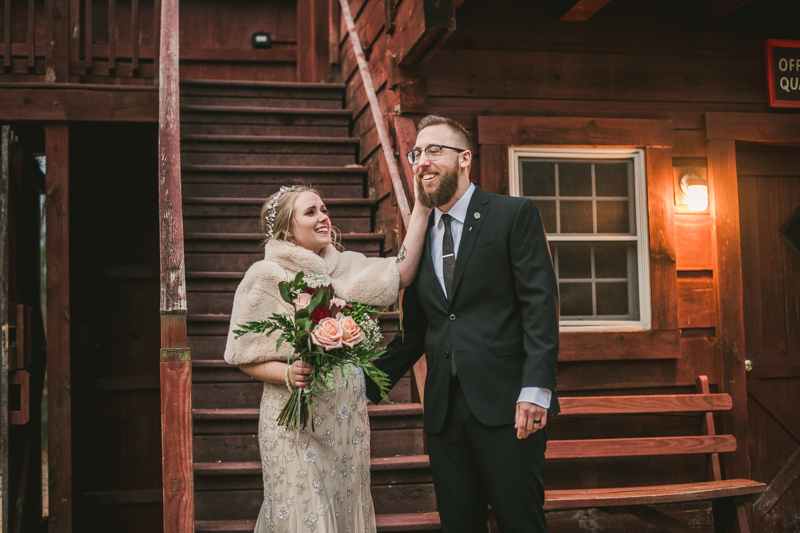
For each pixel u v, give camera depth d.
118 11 5.46
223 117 4.74
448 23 3.06
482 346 2.12
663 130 3.73
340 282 2.33
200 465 2.79
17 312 3.86
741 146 3.97
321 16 5.71
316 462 2.09
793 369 3.92
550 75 3.68
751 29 3.90
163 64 3.05
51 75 4.47
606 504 2.88
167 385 2.20
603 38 3.74
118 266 4.97
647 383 3.65
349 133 4.89
